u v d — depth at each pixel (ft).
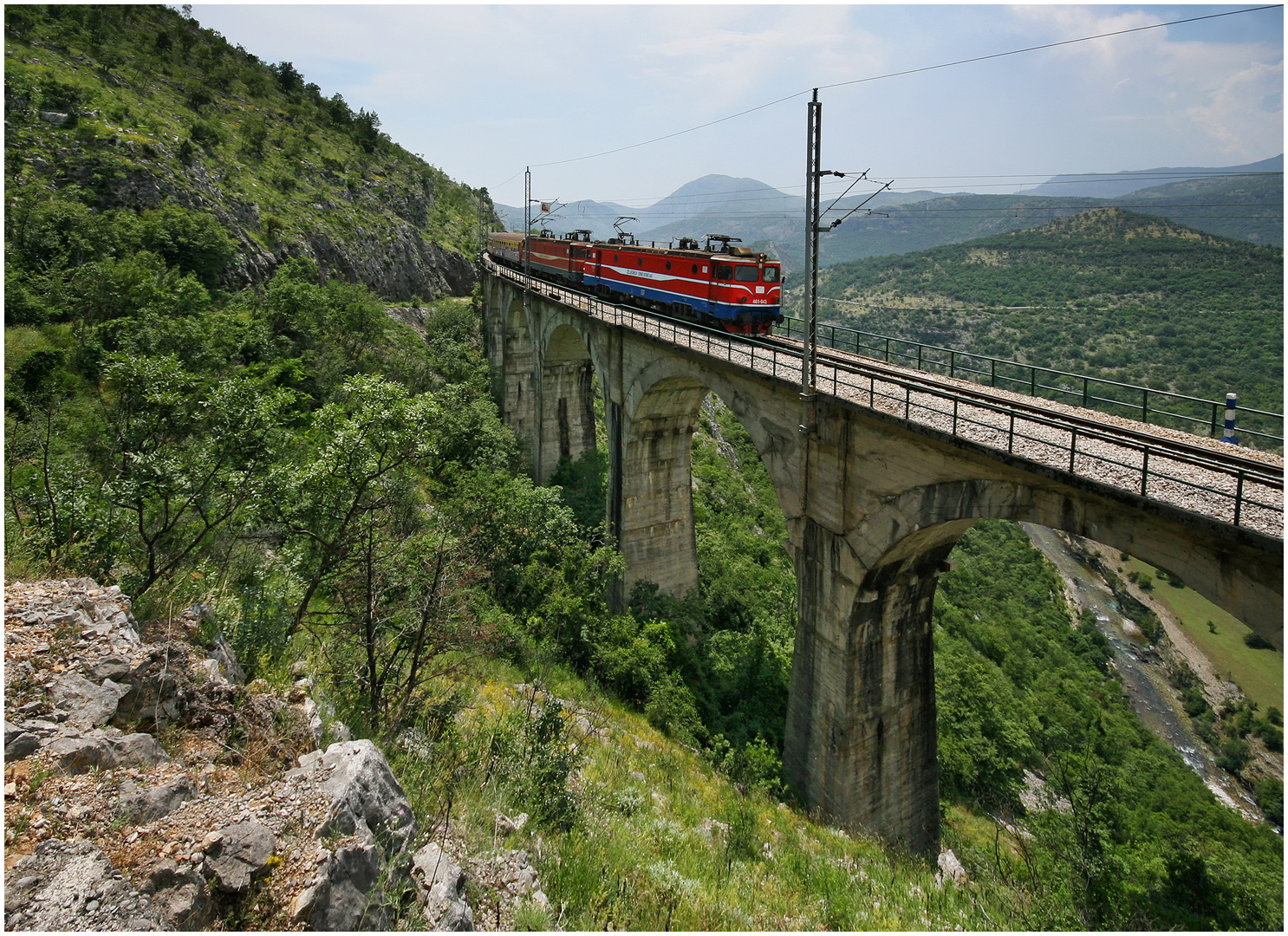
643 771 55.77
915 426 50.34
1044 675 160.56
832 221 58.65
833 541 63.72
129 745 20.76
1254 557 34.58
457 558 49.01
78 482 42.52
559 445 155.74
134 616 30.17
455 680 48.01
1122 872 59.06
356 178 301.63
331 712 31.30
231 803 20.30
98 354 101.65
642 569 112.27
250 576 47.52
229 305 153.38
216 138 239.50
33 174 163.94
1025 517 46.01
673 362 88.58
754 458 217.36
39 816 17.12
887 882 43.98
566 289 150.41
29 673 22.30
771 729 87.86
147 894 15.97
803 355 61.67
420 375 169.27
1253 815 138.00
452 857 25.12
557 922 25.22
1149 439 47.78
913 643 67.36
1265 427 134.21
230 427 46.65
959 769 101.04
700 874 35.86
